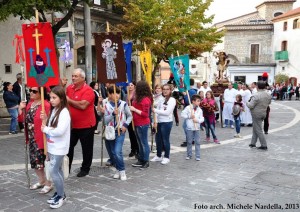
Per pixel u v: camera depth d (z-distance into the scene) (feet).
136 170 21.57
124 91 31.81
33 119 16.52
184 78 25.07
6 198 16.34
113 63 19.63
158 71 84.74
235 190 17.75
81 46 56.29
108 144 20.48
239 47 135.74
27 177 17.92
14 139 30.94
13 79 48.67
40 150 16.88
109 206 15.40
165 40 59.72
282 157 25.57
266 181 19.38
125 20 64.95
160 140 23.66
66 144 15.02
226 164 23.32
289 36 127.03
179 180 19.45
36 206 15.35
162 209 15.11
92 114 19.94
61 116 14.70
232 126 43.01
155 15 57.62
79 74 18.90
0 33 46.75
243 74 133.59
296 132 38.24
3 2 30.42
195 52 63.82
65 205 15.48
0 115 46.68
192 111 24.00
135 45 59.41
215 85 50.75
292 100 108.17
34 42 16.40
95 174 20.54
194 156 25.72
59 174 15.16
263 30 134.62
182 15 61.62
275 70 132.77
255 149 28.60
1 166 21.84
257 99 27.91
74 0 35.68
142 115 21.35
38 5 30.42
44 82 16.33
